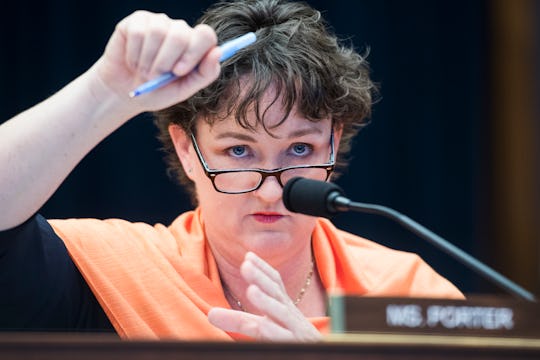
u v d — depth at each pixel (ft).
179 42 10.92
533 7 31.78
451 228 29.99
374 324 9.36
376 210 10.87
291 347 8.53
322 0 28.91
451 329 9.34
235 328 11.08
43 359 8.38
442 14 30.19
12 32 27.81
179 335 13.78
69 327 13.57
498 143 31.83
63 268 13.55
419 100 29.84
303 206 11.14
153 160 28.09
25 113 12.33
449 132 30.14
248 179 13.43
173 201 28.12
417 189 29.71
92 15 27.81
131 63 11.36
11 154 11.88
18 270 12.57
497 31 31.58
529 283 31.89
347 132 16.31
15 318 12.88
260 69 13.24
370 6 29.30
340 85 13.94
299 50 13.58
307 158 13.70
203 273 14.44
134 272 14.20
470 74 30.35
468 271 29.94
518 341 9.29
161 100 11.57
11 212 12.02
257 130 13.30
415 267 16.05
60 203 27.61
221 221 13.83
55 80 27.63
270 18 14.28
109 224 15.12
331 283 14.94
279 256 13.99
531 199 31.94
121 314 13.67
